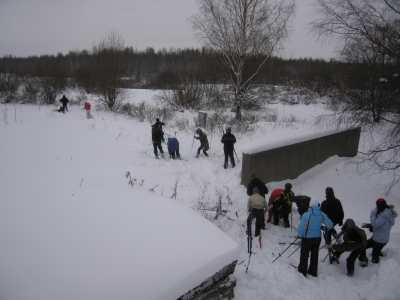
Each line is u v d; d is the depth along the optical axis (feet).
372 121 27.35
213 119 58.80
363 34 25.44
